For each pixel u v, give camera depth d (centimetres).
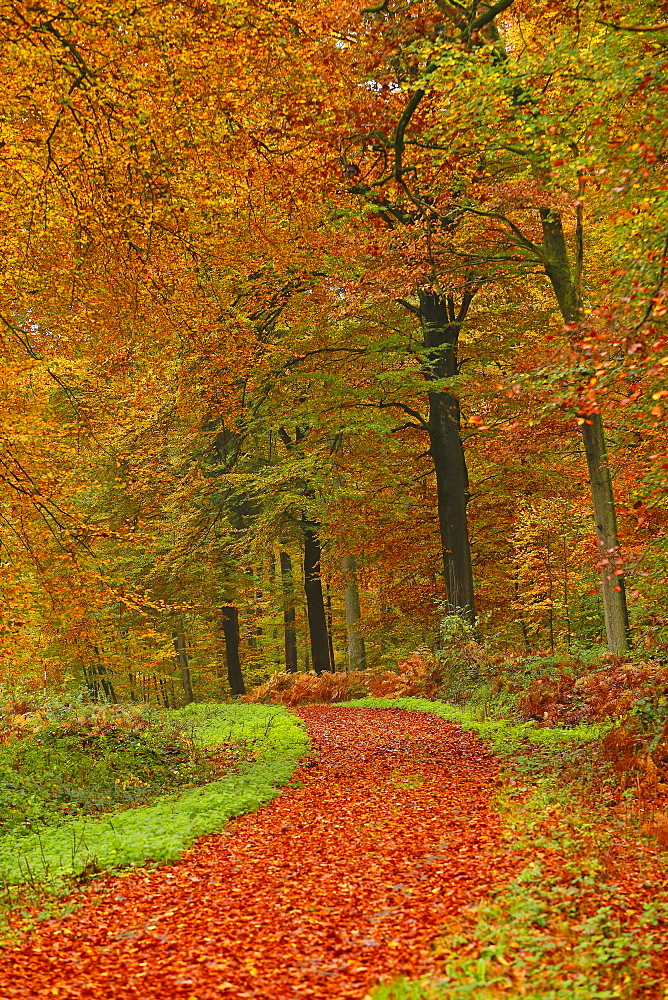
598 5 1168
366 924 649
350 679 2775
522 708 1625
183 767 1413
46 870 808
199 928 664
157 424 1972
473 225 1820
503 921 607
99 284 1275
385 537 2583
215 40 1054
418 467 2609
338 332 2209
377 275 1728
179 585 2878
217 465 2275
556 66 1181
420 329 2455
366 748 1586
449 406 2319
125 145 1103
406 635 3036
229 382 1750
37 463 1272
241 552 2975
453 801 1084
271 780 1273
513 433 1664
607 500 1581
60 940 646
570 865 715
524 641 2917
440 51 1205
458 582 2309
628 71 1065
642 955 531
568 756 1201
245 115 1141
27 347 1250
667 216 980
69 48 1024
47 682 2012
